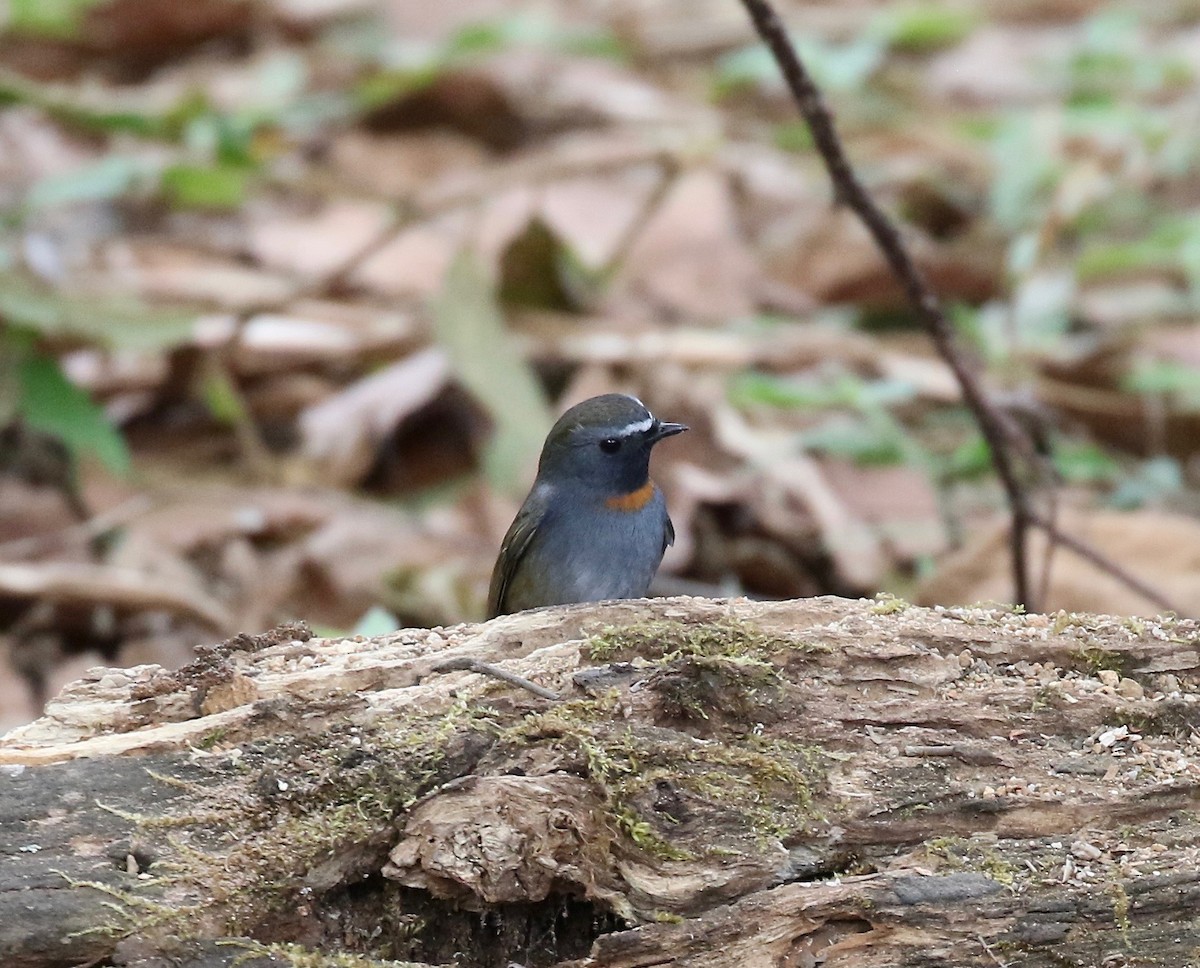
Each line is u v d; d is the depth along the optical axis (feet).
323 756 19.47
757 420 44.14
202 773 19.27
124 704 20.45
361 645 21.52
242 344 44.39
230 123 46.80
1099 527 36.96
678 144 50.70
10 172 52.80
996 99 63.72
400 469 42.93
